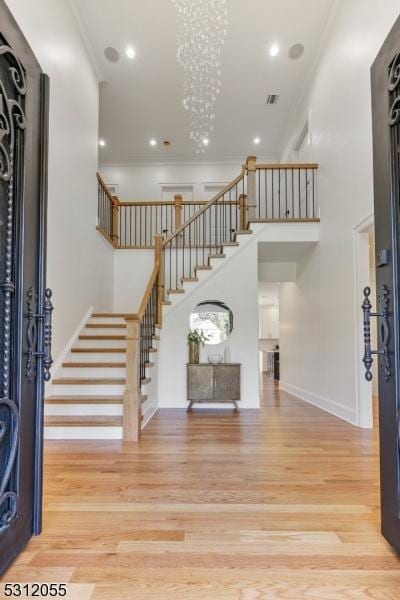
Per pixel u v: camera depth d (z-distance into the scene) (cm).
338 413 436
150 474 248
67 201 448
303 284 598
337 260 442
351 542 164
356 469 257
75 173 477
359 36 380
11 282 145
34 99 167
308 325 567
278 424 397
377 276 168
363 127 368
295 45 530
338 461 274
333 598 129
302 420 418
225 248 518
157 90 631
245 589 133
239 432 362
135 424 335
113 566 145
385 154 161
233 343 506
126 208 838
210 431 366
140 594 129
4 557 139
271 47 533
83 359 455
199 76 602
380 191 166
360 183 375
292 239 517
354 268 389
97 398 379
